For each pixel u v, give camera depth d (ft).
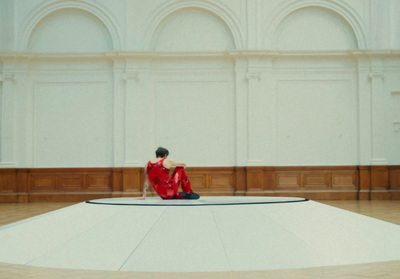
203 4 54.95
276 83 55.16
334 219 21.16
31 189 54.80
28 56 54.39
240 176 54.08
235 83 54.70
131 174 53.72
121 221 19.83
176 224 19.03
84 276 16.28
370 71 54.90
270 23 55.11
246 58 54.39
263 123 54.29
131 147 53.88
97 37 55.47
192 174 54.60
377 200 53.11
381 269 17.06
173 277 15.92
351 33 55.47
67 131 55.11
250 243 17.95
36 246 19.25
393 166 54.90
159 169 24.81
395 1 55.01
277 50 53.88
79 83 55.36
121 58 54.39
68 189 54.80
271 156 54.70
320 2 55.26
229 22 54.95
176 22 55.42
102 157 54.85
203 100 55.06
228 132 54.85
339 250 18.44
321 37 55.52
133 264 16.92
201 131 54.90
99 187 54.70
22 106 54.75
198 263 16.84
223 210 20.38
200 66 55.11
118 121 54.39
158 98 54.95
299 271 16.63
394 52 54.39
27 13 55.21
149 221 19.51
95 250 18.04
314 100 55.26
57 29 55.62
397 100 55.26
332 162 55.06
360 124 54.90
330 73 55.31
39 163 54.95
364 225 21.16
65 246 18.63
